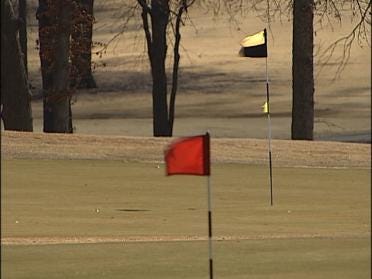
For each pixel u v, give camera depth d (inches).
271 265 1239.5
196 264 1248.8
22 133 3297.2
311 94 3784.5
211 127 5497.1
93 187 2285.9
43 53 3902.6
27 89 3855.8
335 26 7706.7
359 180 2541.8
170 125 4461.1
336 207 2050.9
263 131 5329.7
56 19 3870.6
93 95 6574.8
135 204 2041.1
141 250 1366.9
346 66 7160.4
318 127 5467.5
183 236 1551.4
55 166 2682.1
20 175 2471.7
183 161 1120.8
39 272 1192.8
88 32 4099.4
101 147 3080.7
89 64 4148.6
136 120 5851.4
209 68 7308.1
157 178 2479.1
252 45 2468.0
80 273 1190.9
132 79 6998.0
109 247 1398.9
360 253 1331.2
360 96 6441.9
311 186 2413.9
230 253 1337.4
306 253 1328.7
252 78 7012.8
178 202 2085.4
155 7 4372.5
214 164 2829.7
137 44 7810.0
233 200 2143.2
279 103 6269.7
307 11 3750.0
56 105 3929.6
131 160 2854.3
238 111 6013.8
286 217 1870.1
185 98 6471.5
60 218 1804.9
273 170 2723.9
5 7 3767.2
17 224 1710.1
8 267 1232.8
